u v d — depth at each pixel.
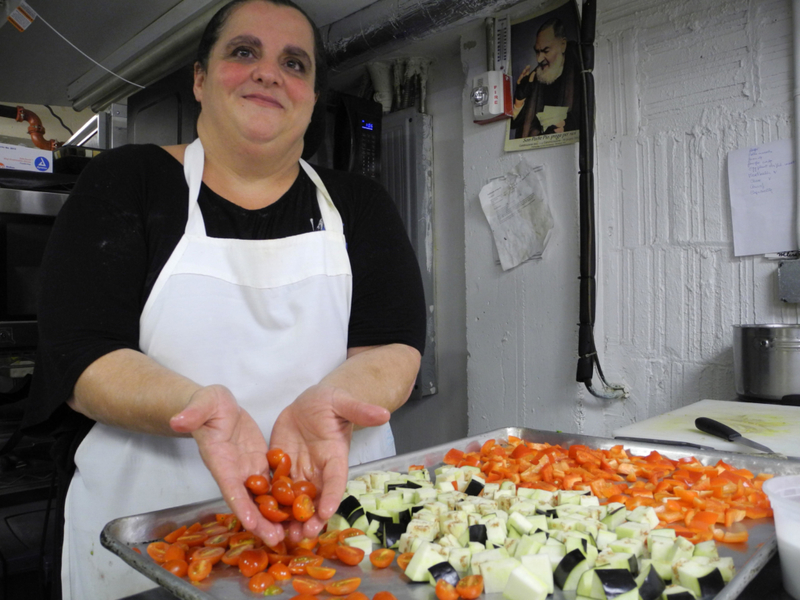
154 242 1.03
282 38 1.05
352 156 2.64
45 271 0.94
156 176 1.05
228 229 1.09
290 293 1.10
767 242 1.90
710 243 2.02
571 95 2.31
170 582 0.64
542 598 0.63
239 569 0.72
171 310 1.02
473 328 2.65
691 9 2.05
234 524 0.80
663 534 0.76
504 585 0.66
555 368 2.39
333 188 1.22
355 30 2.42
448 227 2.89
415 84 2.95
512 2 2.05
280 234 1.13
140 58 2.97
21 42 3.01
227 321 1.06
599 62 2.26
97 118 3.12
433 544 0.72
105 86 3.38
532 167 2.42
